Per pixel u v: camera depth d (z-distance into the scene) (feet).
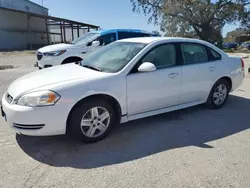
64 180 7.84
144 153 9.66
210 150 9.92
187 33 112.57
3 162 8.86
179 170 8.46
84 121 10.15
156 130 11.94
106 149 9.98
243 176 8.15
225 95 15.55
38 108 9.11
